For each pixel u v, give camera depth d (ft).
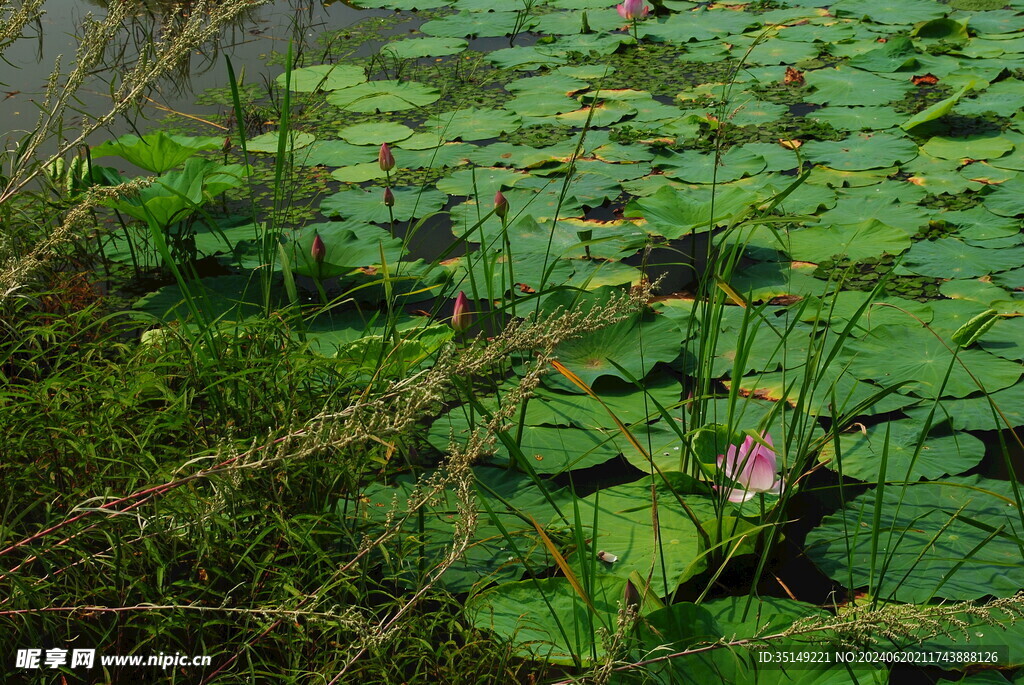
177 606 5.04
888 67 16.74
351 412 4.49
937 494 7.30
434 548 6.88
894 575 6.54
